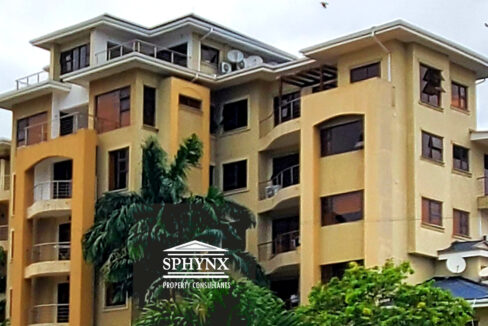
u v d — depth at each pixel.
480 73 51.00
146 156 45.22
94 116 52.16
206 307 32.34
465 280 45.25
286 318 33.00
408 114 46.97
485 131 49.59
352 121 46.31
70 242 50.75
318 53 48.34
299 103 50.84
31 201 53.62
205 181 51.66
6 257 56.94
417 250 45.59
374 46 47.28
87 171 50.78
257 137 52.41
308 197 46.84
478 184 49.81
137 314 41.53
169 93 51.03
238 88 53.56
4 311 55.69
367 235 44.50
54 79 55.88
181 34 54.56
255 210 51.66
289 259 47.94
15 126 57.16
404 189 46.28
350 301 35.00
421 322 33.94
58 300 52.03
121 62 50.59
